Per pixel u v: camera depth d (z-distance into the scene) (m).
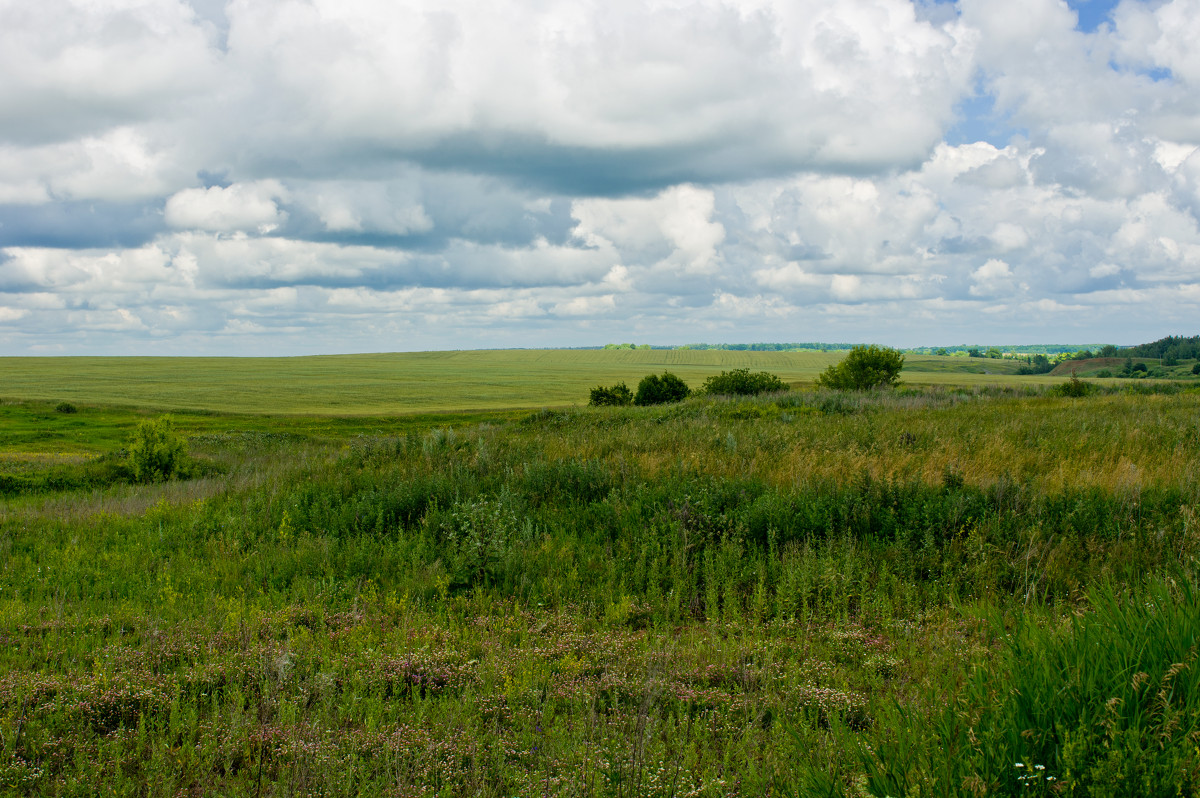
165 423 25.53
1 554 8.78
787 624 5.39
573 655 4.93
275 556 7.73
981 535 6.80
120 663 4.73
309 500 10.86
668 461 11.55
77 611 5.94
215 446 38.81
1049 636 3.42
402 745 3.63
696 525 7.91
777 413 21.56
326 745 3.59
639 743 3.40
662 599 6.28
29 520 11.67
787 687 4.21
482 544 7.61
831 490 8.58
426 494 9.87
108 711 4.14
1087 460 9.97
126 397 82.94
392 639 5.27
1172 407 18.59
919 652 4.73
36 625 5.58
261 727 3.84
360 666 4.68
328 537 8.52
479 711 4.04
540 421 24.64
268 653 4.80
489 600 6.24
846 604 5.88
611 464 11.62
